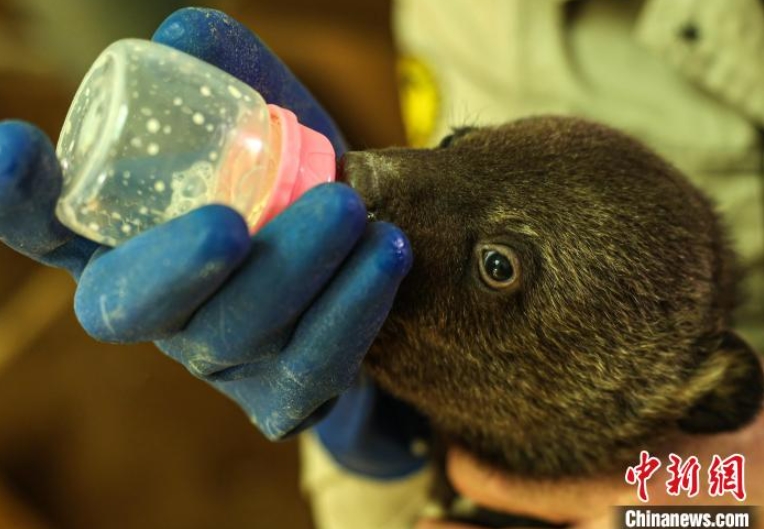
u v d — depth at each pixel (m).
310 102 0.50
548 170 0.50
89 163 0.39
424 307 0.50
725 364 0.53
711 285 0.52
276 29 1.16
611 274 0.50
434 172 0.49
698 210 0.53
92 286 0.39
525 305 0.50
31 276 1.07
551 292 0.50
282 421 0.45
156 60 0.40
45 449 0.96
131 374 0.99
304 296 0.40
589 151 0.51
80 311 0.40
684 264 0.51
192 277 0.38
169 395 0.99
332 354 0.41
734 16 0.65
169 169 0.39
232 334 0.40
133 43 0.40
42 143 0.38
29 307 1.04
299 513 0.97
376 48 1.15
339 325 0.41
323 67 1.13
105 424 0.98
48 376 0.99
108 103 0.39
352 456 0.61
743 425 0.53
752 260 0.68
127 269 0.39
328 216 0.39
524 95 0.73
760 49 0.65
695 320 0.51
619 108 0.70
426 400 0.53
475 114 0.73
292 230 0.39
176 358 0.43
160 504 0.96
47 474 0.96
